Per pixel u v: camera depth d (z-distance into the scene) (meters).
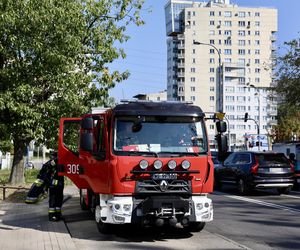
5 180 23.44
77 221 11.98
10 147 22.28
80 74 17.78
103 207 9.59
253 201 17.20
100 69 18.92
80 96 17.77
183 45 140.38
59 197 11.86
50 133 17.83
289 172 19.39
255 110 136.38
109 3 19.25
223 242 9.43
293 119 63.59
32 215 12.68
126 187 9.02
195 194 9.43
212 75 139.62
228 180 20.97
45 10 15.80
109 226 10.09
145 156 9.14
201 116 9.64
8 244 8.84
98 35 18.70
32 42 16.09
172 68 146.25
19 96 16.77
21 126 17.41
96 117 9.87
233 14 139.50
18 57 16.83
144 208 9.02
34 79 17.28
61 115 17.39
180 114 9.48
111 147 9.18
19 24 15.72
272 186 19.14
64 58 16.38
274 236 10.16
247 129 135.38
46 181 11.80
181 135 9.48
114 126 9.27
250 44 139.50
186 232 10.55
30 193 13.86
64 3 16.52
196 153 9.41
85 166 10.88
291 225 11.62
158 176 9.11
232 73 138.12
